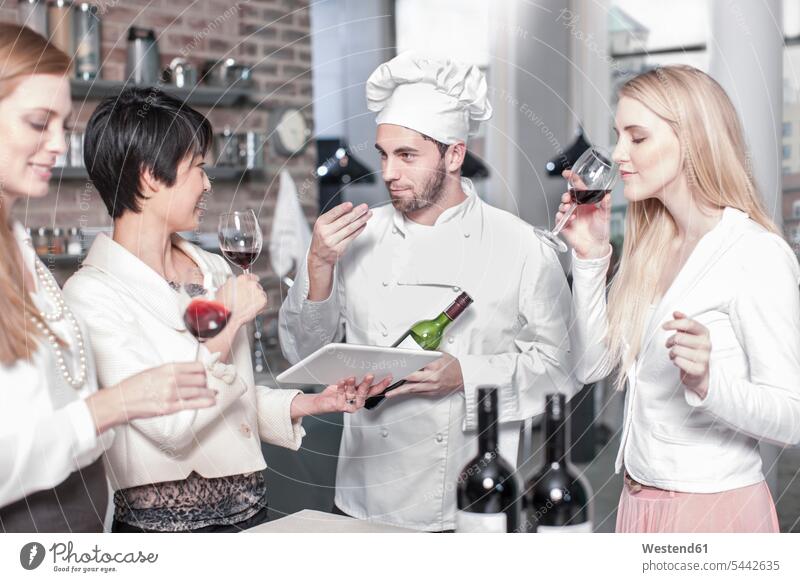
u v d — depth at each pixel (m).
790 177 2.54
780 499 1.92
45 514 1.01
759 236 1.03
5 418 0.87
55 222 2.49
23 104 0.97
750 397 0.93
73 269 2.48
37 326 0.91
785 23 2.63
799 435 0.95
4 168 0.96
